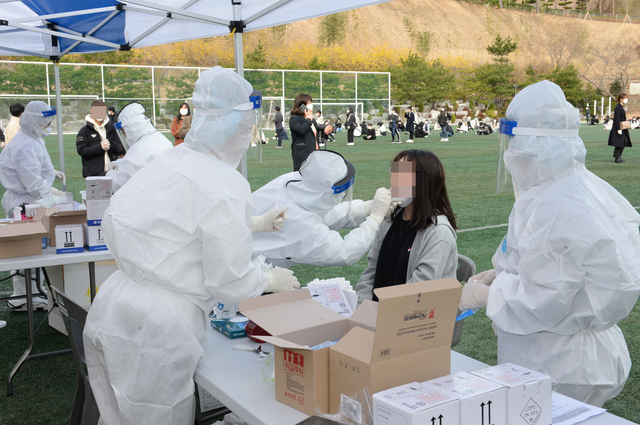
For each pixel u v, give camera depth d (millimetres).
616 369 1642
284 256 2623
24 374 3133
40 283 4379
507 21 70688
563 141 1639
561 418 1294
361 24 66562
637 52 66000
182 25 4855
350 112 19469
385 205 2471
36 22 5684
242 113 1778
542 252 1492
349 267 5074
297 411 1340
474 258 5133
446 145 19266
